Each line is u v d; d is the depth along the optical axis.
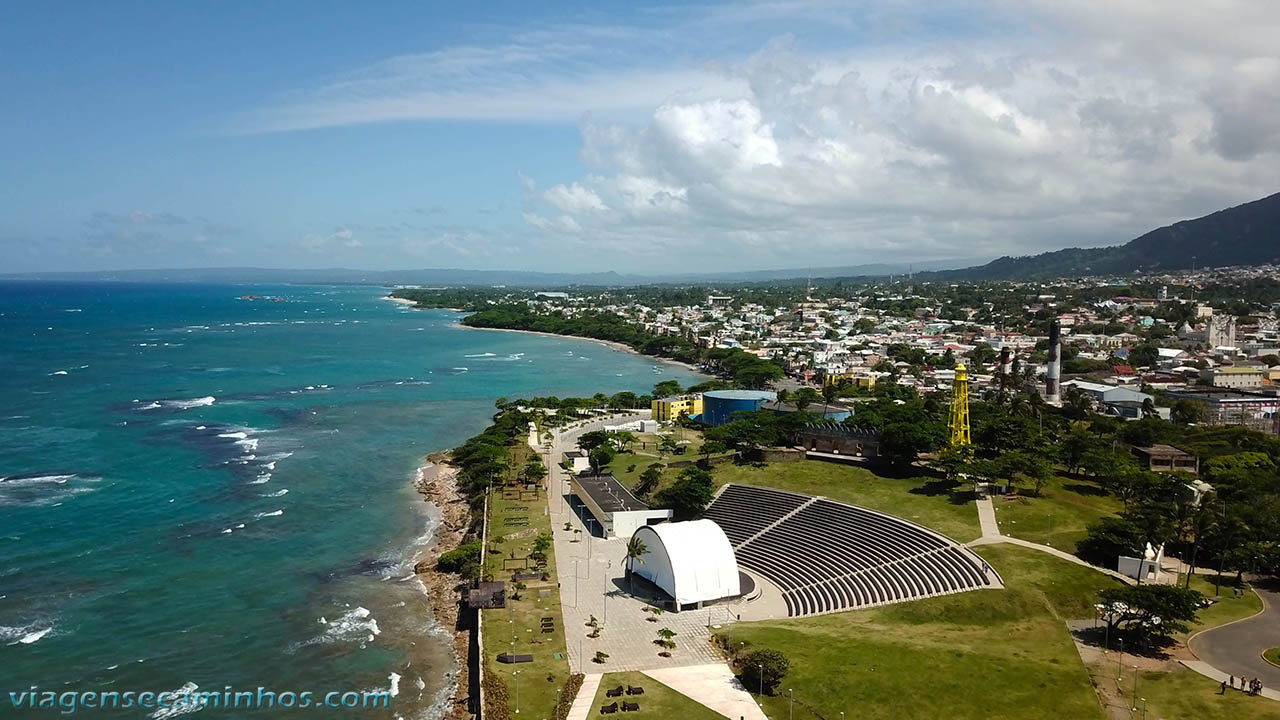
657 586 108.31
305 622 105.69
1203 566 111.94
